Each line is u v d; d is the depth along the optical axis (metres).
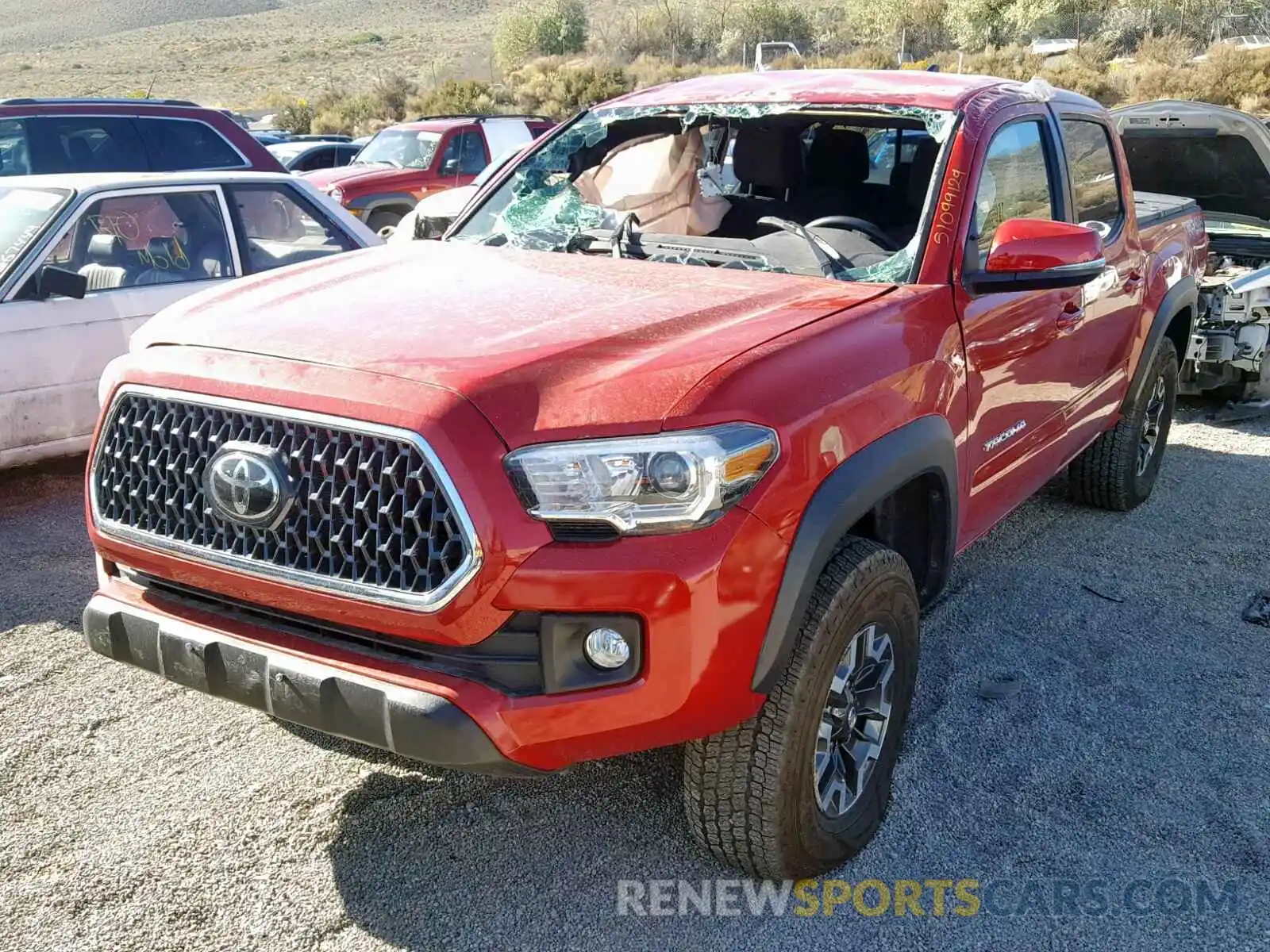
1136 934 2.69
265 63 81.94
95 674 3.78
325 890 2.78
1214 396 7.30
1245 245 6.87
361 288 3.06
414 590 2.30
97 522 2.72
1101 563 4.81
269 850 2.91
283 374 2.47
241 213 6.28
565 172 4.05
